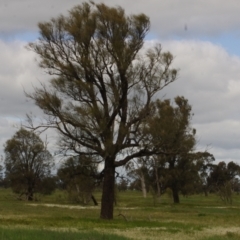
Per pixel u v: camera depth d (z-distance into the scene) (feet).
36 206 188.03
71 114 113.70
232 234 89.15
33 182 277.85
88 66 110.42
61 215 134.41
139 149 112.98
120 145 109.81
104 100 112.78
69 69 112.16
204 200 311.47
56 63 112.16
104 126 106.83
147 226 101.65
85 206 198.18
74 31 110.73
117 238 66.69
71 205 203.51
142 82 112.78
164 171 246.47
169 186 253.03
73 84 109.40
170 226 104.01
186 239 78.95
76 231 76.74
